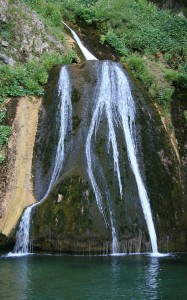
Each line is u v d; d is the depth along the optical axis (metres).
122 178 13.05
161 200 13.23
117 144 13.92
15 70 16.27
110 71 16.05
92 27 22.45
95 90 15.48
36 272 9.48
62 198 12.20
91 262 10.53
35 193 13.60
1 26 17.56
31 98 15.73
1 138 14.34
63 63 17.95
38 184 13.84
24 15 18.83
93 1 24.69
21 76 16.11
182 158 15.34
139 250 11.98
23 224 12.17
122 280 8.87
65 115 15.05
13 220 12.59
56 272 9.48
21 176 13.85
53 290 8.18
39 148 14.73
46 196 12.84
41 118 15.49
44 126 15.23
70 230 11.51
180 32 22.66
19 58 17.47
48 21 20.14
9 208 13.00
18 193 13.41
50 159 14.28
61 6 22.55
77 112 14.96
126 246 11.84
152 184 13.52
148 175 13.70
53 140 14.66
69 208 11.90
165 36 22.09
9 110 15.10
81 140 14.16
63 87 15.82
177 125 16.34
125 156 13.73
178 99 17.31
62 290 8.18
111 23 22.61
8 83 15.80
